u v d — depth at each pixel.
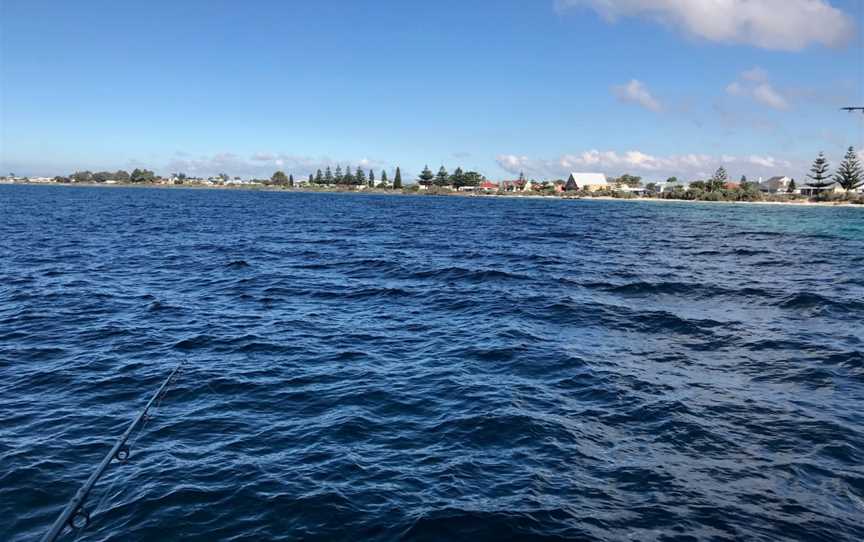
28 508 6.61
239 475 7.26
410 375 11.15
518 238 43.06
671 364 11.83
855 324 15.28
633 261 29.28
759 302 18.23
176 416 9.16
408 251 33.12
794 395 10.04
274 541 5.95
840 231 54.34
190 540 5.98
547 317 16.08
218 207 88.81
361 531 6.09
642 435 8.43
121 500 6.72
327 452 7.88
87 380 10.81
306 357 12.34
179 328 14.74
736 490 6.92
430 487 6.96
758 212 95.31
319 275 23.69
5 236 36.69
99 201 98.25
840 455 7.81
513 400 9.74
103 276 22.67
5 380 10.77
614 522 6.26
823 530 6.15
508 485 7.01
